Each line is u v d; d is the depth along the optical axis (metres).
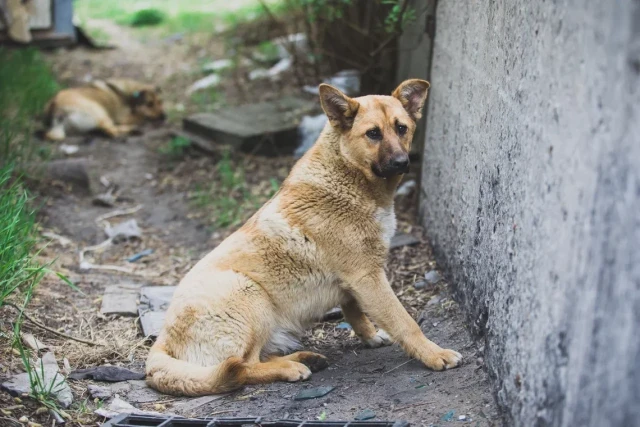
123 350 4.99
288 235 4.46
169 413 4.08
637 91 2.34
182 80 12.92
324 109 4.46
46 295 5.63
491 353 3.98
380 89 8.55
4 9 12.80
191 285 4.45
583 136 2.77
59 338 5.02
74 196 8.25
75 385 4.40
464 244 4.98
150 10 17.22
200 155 9.33
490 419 3.62
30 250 6.35
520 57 3.75
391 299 4.45
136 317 5.51
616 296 2.42
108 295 5.80
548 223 3.12
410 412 3.83
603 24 2.63
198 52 14.22
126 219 7.88
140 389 4.40
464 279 4.91
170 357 4.34
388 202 4.55
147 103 11.28
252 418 3.80
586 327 2.63
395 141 4.30
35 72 11.83
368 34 8.32
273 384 4.36
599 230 2.57
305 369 4.42
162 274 6.54
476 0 4.90
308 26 9.52
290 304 4.54
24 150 9.09
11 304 4.95
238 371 4.13
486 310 4.24
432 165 6.30
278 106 10.01
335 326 5.37
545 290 3.09
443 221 5.75
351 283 4.48
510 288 3.69
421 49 7.02
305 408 4.02
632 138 2.36
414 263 6.03
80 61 14.05
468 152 4.99
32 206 7.61
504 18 4.13
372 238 4.46
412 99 4.63
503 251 3.90
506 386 3.56
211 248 7.07
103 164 9.47
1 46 12.30
